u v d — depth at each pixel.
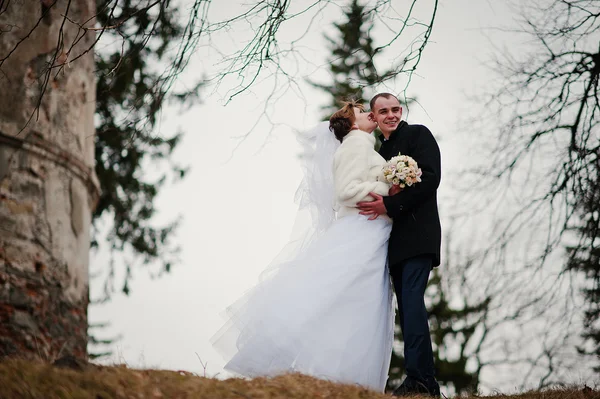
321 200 8.18
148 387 5.34
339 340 7.23
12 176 11.16
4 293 10.59
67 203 11.95
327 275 7.49
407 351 7.42
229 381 6.09
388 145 8.17
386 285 7.75
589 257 10.20
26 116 11.40
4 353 10.17
